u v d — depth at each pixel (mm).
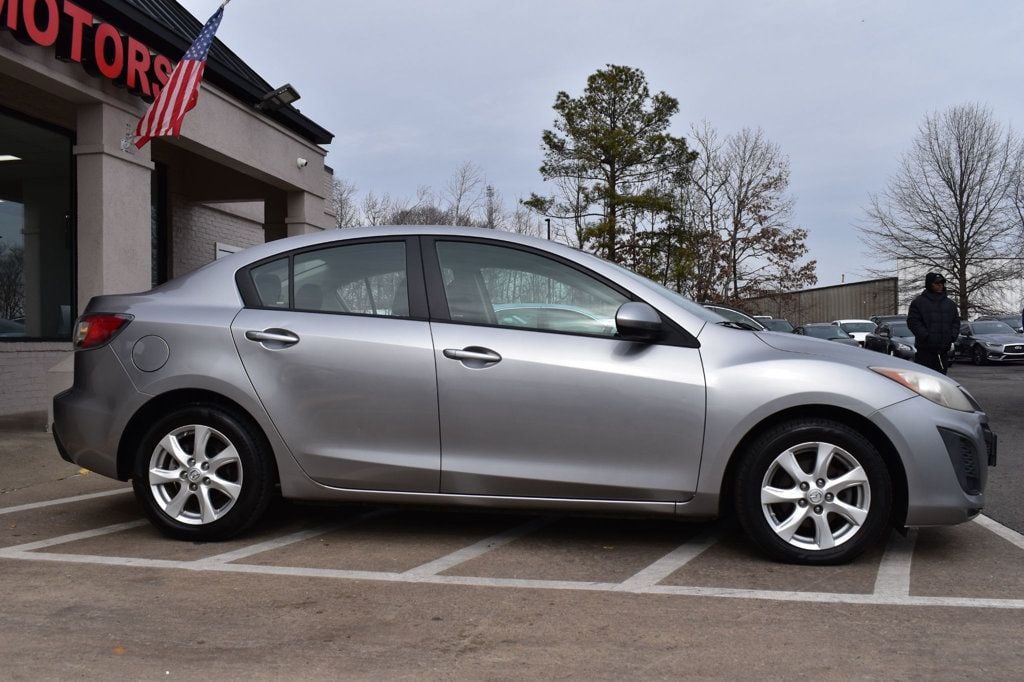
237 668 2865
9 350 9656
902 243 47938
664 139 39312
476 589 3736
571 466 4184
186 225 14047
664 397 4113
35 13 7445
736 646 3080
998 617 3387
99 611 3420
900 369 4172
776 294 43469
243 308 4492
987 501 5711
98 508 5410
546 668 2881
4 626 3242
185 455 4461
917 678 2795
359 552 4324
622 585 3797
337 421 4320
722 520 4996
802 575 3949
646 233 39875
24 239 10086
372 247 4547
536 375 4188
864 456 4008
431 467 4262
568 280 4371
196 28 12375
